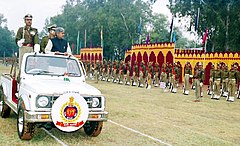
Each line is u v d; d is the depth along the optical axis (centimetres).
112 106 1248
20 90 720
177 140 760
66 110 626
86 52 4394
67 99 627
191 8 4103
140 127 880
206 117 1108
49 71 762
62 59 792
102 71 3038
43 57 776
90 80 3006
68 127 631
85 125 730
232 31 3588
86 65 3438
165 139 762
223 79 1888
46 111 627
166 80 2259
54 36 853
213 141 769
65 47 842
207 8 3797
